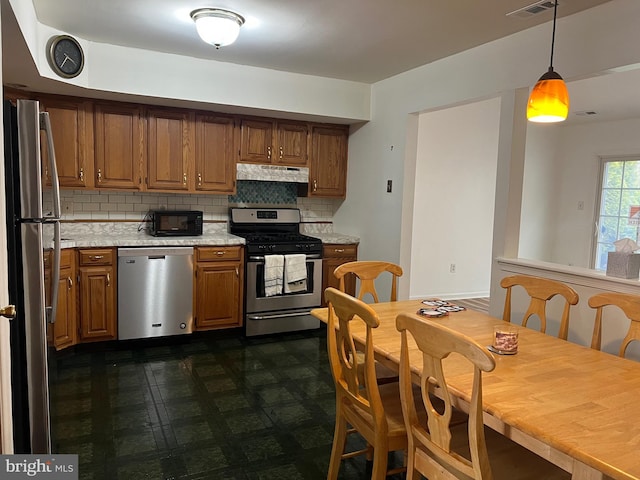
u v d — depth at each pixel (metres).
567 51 2.68
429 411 1.53
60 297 3.50
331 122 4.73
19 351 1.97
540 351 1.91
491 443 1.74
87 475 2.15
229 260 4.16
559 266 2.83
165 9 2.75
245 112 4.25
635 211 5.92
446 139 5.67
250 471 2.22
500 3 2.52
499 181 3.15
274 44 3.35
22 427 2.01
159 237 4.07
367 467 2.30
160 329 3.93
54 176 2.11
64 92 3.59
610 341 2.51
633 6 2.36
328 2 2.57
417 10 2.66
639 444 1.19
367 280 2.82
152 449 2.38
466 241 5.96
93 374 3.31
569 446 1.17
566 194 6.59
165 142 4.07
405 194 4.11
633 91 4.29
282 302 4.34
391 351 1.84
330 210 5.27
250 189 4.82
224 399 2.97
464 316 2.44
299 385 3.22
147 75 3.63
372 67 3.91
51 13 2.86
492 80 3.18
